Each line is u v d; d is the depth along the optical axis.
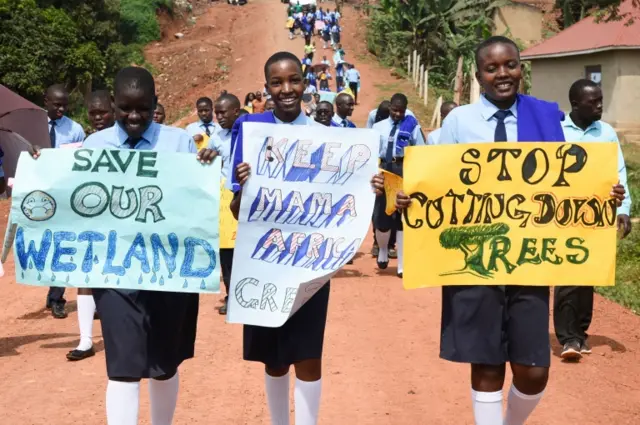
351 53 45.09
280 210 4.55
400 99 10.02
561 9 41.81
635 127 27.02
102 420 5.55
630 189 16.14
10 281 10.98
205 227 4.52
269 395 4.68
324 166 4.56
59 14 31.36
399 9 41.09
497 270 4.39
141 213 4.53
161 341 4.47
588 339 7.70
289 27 47.81
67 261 4.54
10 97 8.01
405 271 4.46
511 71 4.41
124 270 4.50
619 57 26.95
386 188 5.70
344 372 6.58
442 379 6.43
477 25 37.31
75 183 4.56
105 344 4.35
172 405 4.65
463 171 4.44
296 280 4.54
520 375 4.36
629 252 11.67
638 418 5.55
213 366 6.77
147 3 48.25
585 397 6.00
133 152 4.54
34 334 8.06
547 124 4.50
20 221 4.58
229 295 4.54
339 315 8.51
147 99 4.58
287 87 4.62
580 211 4.46
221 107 8.34
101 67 32.38
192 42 47.47
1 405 5.88
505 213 4.44
